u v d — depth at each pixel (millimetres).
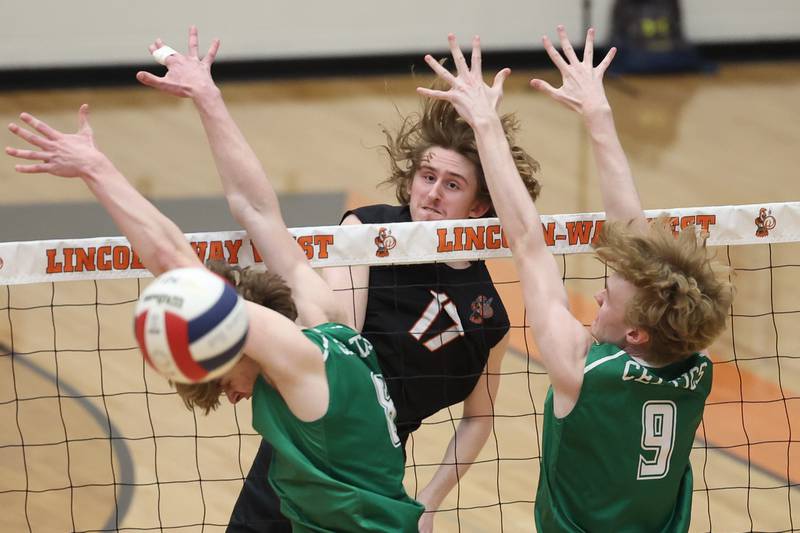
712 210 8266
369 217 8641
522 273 6973
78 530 11695
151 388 14711
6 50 28125
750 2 30078
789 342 15805
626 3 29594
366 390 6512
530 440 13508
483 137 7301
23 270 7773
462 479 12789
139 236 6570
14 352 15383
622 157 7730
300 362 6105
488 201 8555
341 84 29000
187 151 24094
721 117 26172
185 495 12445
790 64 30344
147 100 27703
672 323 6352
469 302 8625
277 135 25078
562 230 8250
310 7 29078
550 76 29141
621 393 6625
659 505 6926
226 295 5598
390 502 6434
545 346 6699
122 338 15992
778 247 18906
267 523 8344
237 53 29109
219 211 20781
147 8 28469
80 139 6797
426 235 8070
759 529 11922
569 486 6840
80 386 14625
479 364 8750
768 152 23844
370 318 8516
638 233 6613
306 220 20219
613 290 6613
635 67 29312
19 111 26734
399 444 6785
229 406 14375
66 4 28078
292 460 6211
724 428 13789
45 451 13172
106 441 13430
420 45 29609
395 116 26406
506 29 29609
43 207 21031
